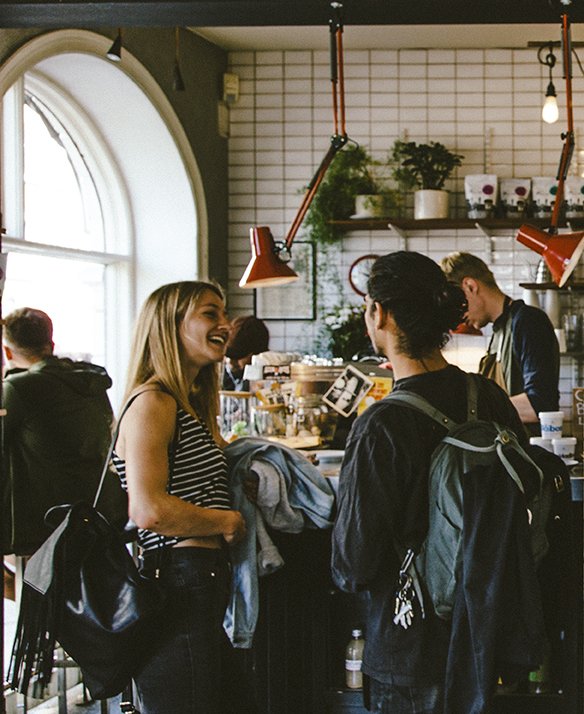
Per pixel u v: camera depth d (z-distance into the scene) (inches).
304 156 245.8
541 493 78.1
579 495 112.5
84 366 148.2
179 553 87.7
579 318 230.4
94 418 143.3
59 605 84.7
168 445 89.0
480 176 231.1
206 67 234.4
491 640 70.8
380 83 244.8
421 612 76.1
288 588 117.9
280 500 105.8
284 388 149.7
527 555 72.9
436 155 231.3
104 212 223.9
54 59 186.9
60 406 138.6
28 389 136.5
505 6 103.4
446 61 243.9
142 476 85.4
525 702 116.0
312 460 127.7
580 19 108.3
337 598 123.1
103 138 217.3
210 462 91.5
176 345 91.7
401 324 79.6
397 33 230.2
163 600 84.9
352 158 239.3
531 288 228.1
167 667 86.4
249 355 191.0
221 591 90.0
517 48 242.7
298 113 245.8
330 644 120.7
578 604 113.7
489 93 243.8
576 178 227.3
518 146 243.8
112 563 85.7
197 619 87.0
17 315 144.1
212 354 92.3
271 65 245.4
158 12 104.7
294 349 247.4
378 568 75.3
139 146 218.4
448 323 80.4
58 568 85.1
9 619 169.3
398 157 241.9
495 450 75.6
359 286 245.0
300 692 118.4
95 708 147.7
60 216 210.1
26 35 159.6
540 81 242.7
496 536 72.5
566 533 112.5
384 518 74.7
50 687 152.6
